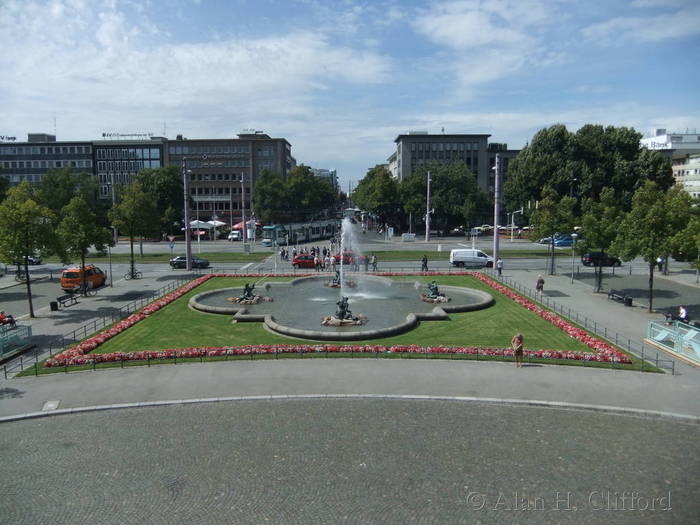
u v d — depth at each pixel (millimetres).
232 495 15094
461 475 16062
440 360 27141
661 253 37031
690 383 24000
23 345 30469
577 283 53344
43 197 109812
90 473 16422
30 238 38094
